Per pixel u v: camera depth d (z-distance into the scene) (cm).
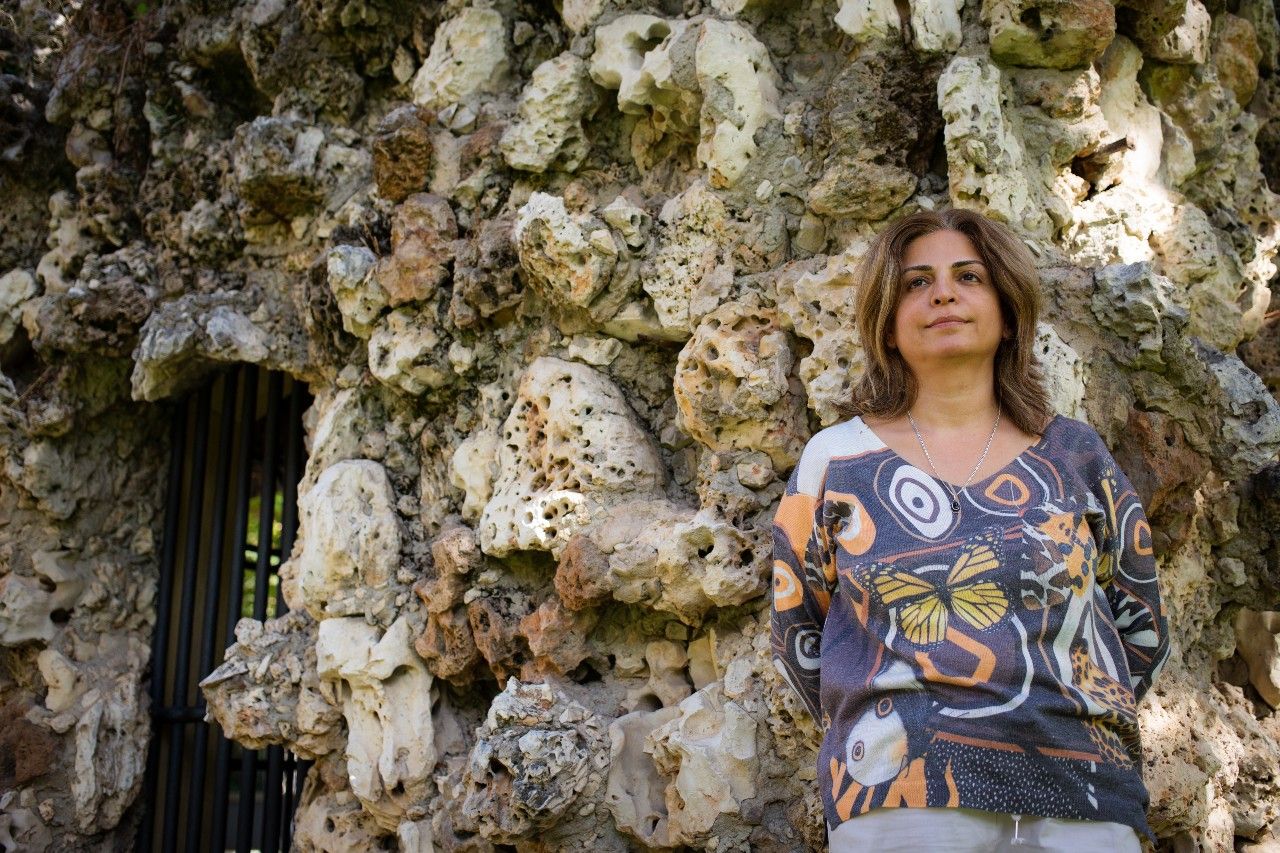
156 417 459
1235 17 346
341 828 342
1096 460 196
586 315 315
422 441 353
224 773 428
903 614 177
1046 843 167
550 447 305
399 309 343
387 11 379
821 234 287
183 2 421
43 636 425
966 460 194
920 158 277
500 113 353
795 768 265
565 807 276
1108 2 269
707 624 289
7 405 427
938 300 199
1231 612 302
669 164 325
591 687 303
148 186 430
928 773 167
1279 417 273
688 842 268
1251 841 287
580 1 335
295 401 426
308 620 353
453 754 327
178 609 455
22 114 461
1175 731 259
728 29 297
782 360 276
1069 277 262
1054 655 174
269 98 417
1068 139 277
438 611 318
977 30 279
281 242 405
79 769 411
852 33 280
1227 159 328
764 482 276
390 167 354
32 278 455
